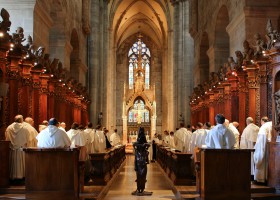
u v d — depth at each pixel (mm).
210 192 10312
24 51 13422
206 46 29344
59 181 10516
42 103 17234
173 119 42906
